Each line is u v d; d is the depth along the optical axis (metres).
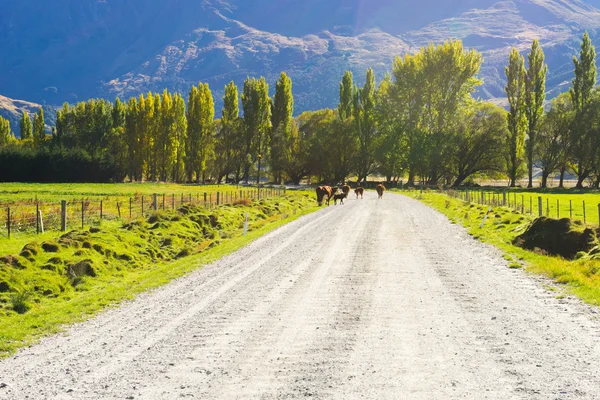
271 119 98.31
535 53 86.00
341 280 14.70
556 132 88.56
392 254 19.42
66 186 71.62
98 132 107.06
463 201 50.44
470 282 14.24
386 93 95.50
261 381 7.19
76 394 6.90
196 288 14.20
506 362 7.84
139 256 20.16
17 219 27.56
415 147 89.19
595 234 19.03
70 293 14.81
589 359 7.93
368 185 98.56
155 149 94.38
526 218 27.23
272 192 68.31
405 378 7.22
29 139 122.56
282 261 18.30
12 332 10.21
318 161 103.06
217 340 9.23
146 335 9.74
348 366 7.74
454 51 86.06
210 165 102.38
